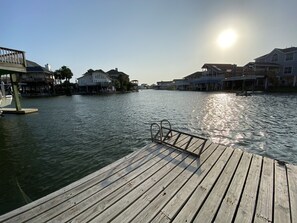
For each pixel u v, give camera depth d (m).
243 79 37.88
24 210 2.69
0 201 4.27
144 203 2.82
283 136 8.74
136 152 4.95
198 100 27.47
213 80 49.66
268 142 7.98
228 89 47.28
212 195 2.99
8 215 2.58
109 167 4.07
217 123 11.87
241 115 14.20
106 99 36.59
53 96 48.28
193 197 2.95
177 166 4.08
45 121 13.77
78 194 3.08
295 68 36.00
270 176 3.60
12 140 9.04
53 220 2.49
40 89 52.56
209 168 3.96
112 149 7.58
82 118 14.98
